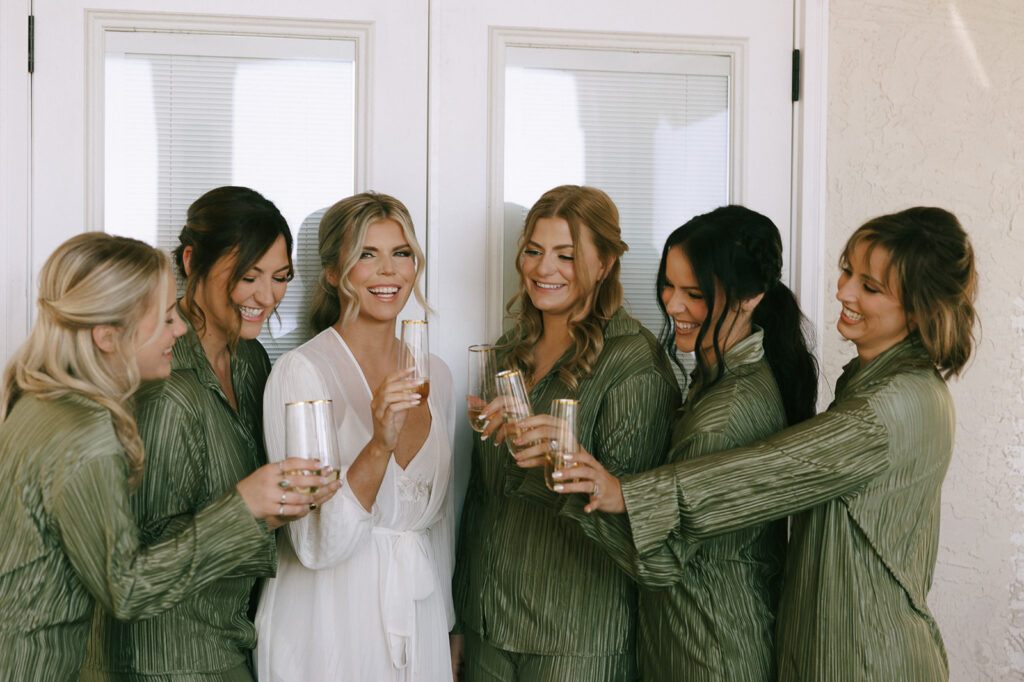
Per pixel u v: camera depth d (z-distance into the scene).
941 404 1.62
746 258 1.73
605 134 2.43
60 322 1.46
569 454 1.59
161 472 1.69
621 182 2.45
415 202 2.37
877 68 2.46
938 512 1.70
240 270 1.83
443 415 2.03
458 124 2.37
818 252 2.46
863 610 1.61
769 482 1.61
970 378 2.50
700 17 2.44
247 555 1.54
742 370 1.77
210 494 1.77
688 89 2.46
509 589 1.96
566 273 1.95
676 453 1.76
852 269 1.68
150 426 1.68
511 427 1.64
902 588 1.62
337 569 1.82
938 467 1.63
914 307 1.59
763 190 2.47
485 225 2.38
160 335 1.54
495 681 1.99
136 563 1.44
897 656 1.60
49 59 2.23
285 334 2.34
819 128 2.45
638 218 2.45
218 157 2.31
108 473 1.43
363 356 1.93
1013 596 2.52
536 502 1.86
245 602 1.84
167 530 1.68
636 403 1.88
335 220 1.91
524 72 2.40
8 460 1.43
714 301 1.74
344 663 1.80
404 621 1.83
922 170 2.48
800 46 2.46
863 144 2.47
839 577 1.63
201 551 1.50
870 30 2.46
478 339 2.39
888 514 1.62
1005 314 2.51
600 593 1.91
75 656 1.52
